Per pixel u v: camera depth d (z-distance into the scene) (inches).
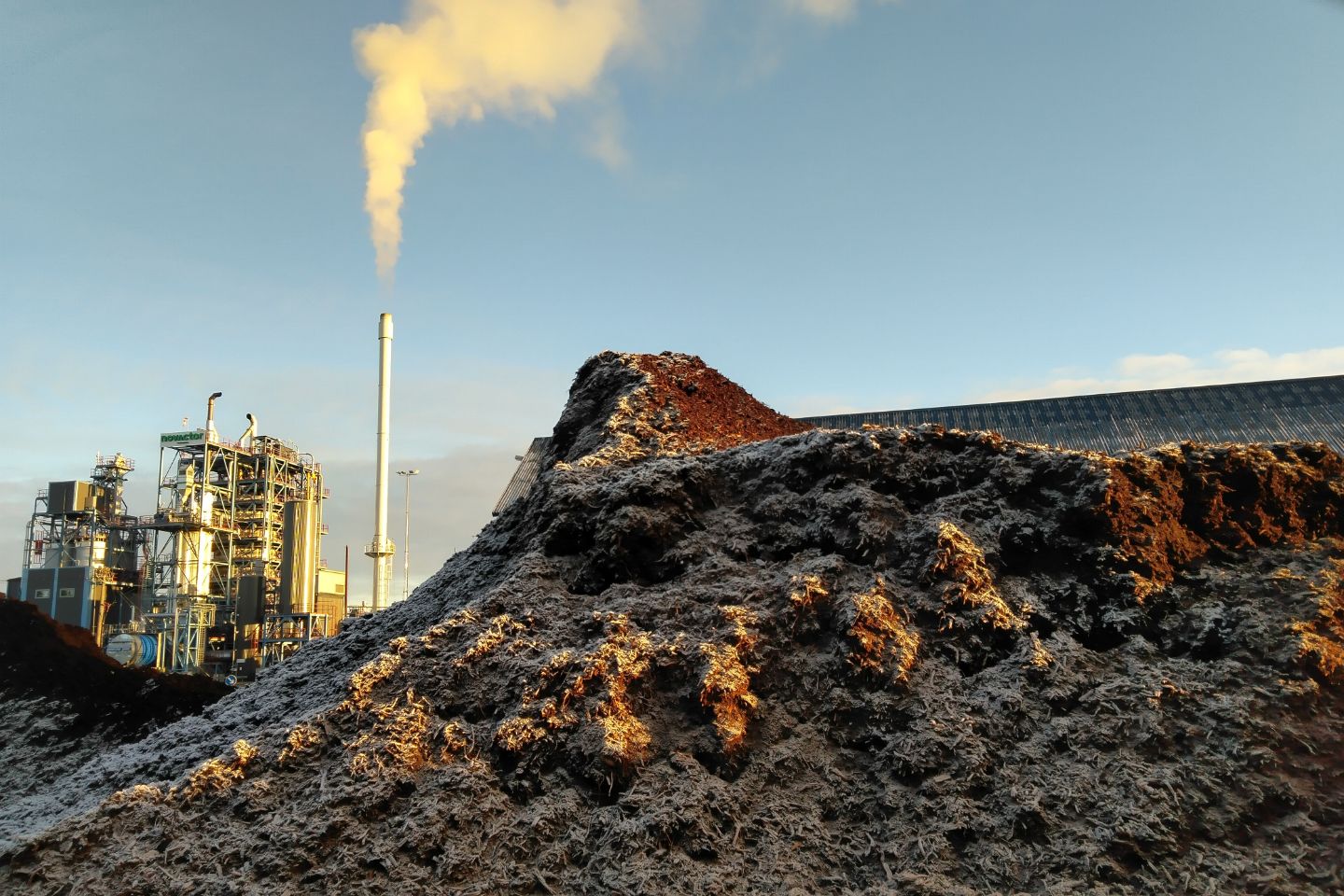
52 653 467.2
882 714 208.5
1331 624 213.6
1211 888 158.2
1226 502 263.0
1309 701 194.2
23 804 265.7
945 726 199.8
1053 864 168.1
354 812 190.4
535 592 261.9
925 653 224.8
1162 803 175.2
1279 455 276.7
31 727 424.2
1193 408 1155.3
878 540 253.8
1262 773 180.7
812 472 286.5
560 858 178.9
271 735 223.6
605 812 187.3
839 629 228.5
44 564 1797.5
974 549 243.3
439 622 275.1
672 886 168.4
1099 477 254.2
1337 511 261.1
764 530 273.6
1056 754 192.5
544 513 300.7
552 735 205.0
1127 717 195.9
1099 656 219.0
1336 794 175.0
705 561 263.6
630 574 267.9
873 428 299.6
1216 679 203.9
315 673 308.5
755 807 190.9
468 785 194.9
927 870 171.0
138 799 199.9
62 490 1766.7
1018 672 212.8
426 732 213.3
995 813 181.2
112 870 177.8
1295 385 1148.5
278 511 1825.8
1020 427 1197.1
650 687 217.9
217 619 1717.5
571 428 414.9
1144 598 230.5
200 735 272.7
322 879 173.9
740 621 231.1
